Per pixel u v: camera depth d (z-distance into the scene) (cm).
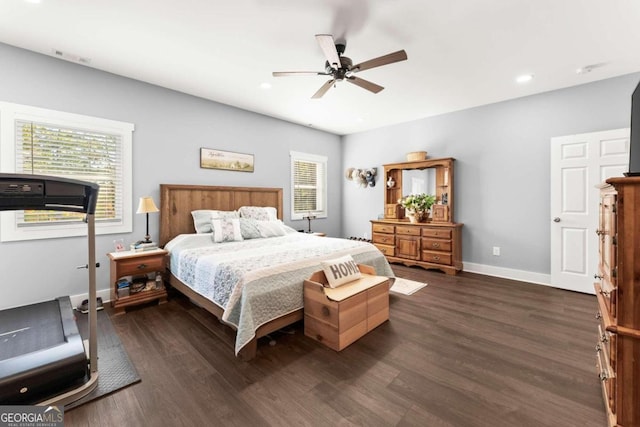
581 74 308
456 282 375
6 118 250
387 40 241
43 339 182
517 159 383
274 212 438
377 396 158
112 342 219
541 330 237
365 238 572
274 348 212
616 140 309
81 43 248
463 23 218
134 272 283
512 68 294
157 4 197
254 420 141
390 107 420
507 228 394
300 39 241
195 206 373
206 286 243
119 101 312
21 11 204
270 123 470
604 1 192
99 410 149
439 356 198
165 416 144
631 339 118
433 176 470
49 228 272
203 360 195
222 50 259
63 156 281
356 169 579
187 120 368
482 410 146
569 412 144
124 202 317
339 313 205
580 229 333
